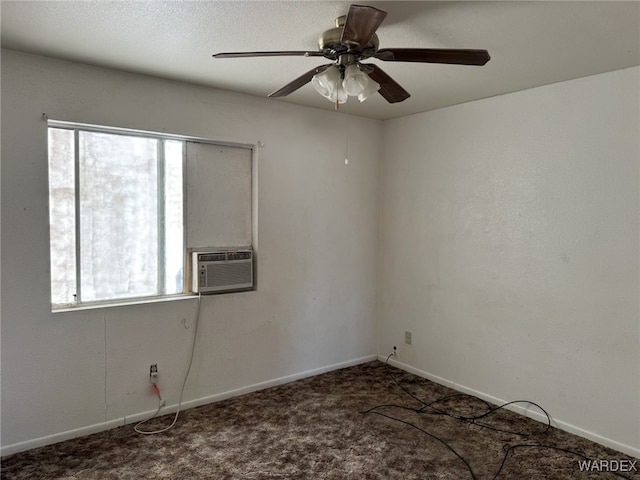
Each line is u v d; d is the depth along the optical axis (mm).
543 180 2953
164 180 3088
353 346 4125
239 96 3268
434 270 3729
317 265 3816
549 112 2904
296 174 3633
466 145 3439
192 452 2545
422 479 2307
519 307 3115
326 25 2025
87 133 2773
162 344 3012
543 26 1998
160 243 3092
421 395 3436
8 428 2480
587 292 2748
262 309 3496
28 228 2502
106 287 2891
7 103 2416
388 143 4145
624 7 1805
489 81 2846
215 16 1939
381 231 4242
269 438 2721
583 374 2775
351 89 1925
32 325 2533
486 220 3311
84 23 2027
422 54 1813
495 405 3258
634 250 2537
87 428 2734
